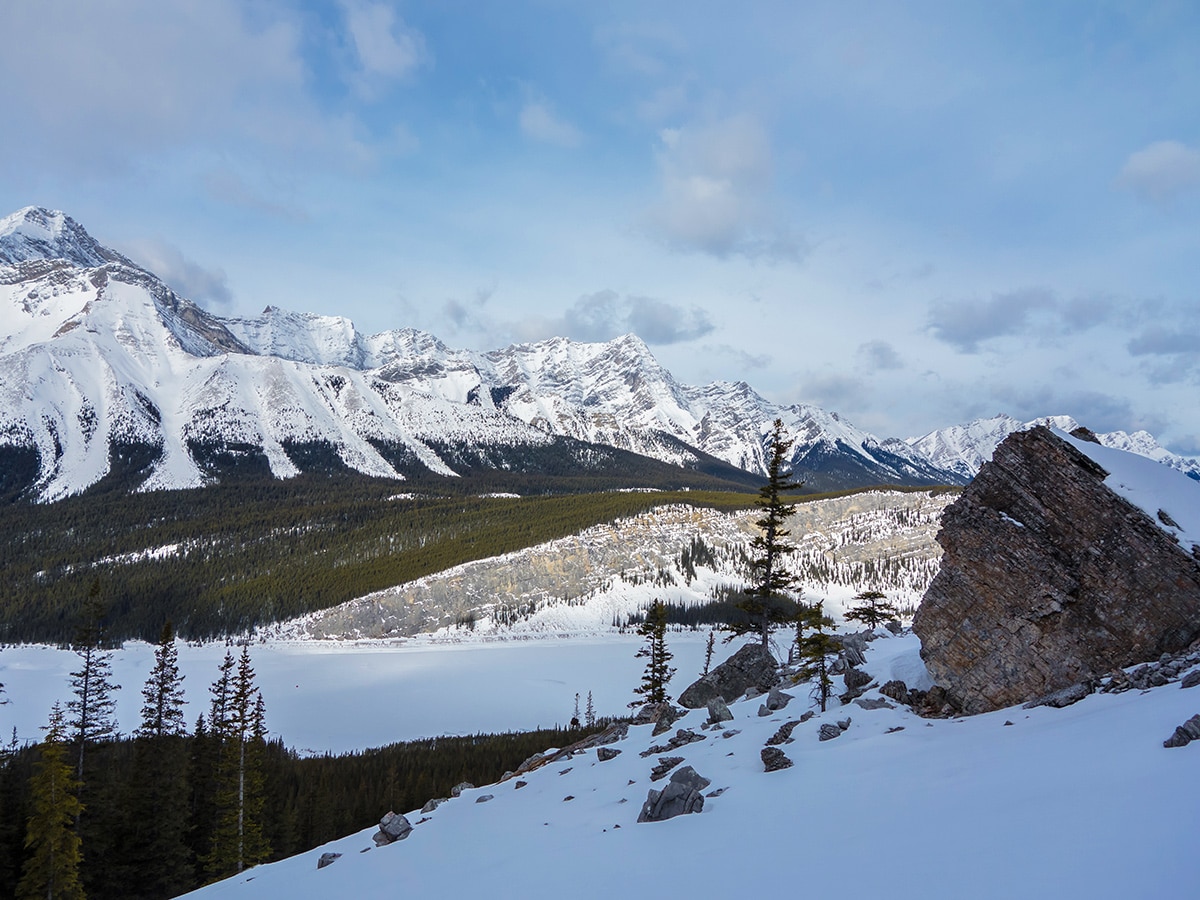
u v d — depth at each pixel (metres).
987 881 11.72
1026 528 29.62
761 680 49.00
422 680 170.25
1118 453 31.70
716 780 25.14
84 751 65.69
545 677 171.12
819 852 15.62
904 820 16.27
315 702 151.88
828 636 33.28
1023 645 28.05
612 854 19.84
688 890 15.41
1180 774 13.73
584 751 40.00
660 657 66.69
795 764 24.73
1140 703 20.52
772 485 53.09
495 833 26.75
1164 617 26.14
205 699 150.75
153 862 60.88
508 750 103.62
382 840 31.41
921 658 33.09
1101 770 15.72
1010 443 31.38
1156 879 9.94
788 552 53.28
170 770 67.38
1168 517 27.91
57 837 47.88
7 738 109.25
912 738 25.05
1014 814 14.52
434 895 20.38
